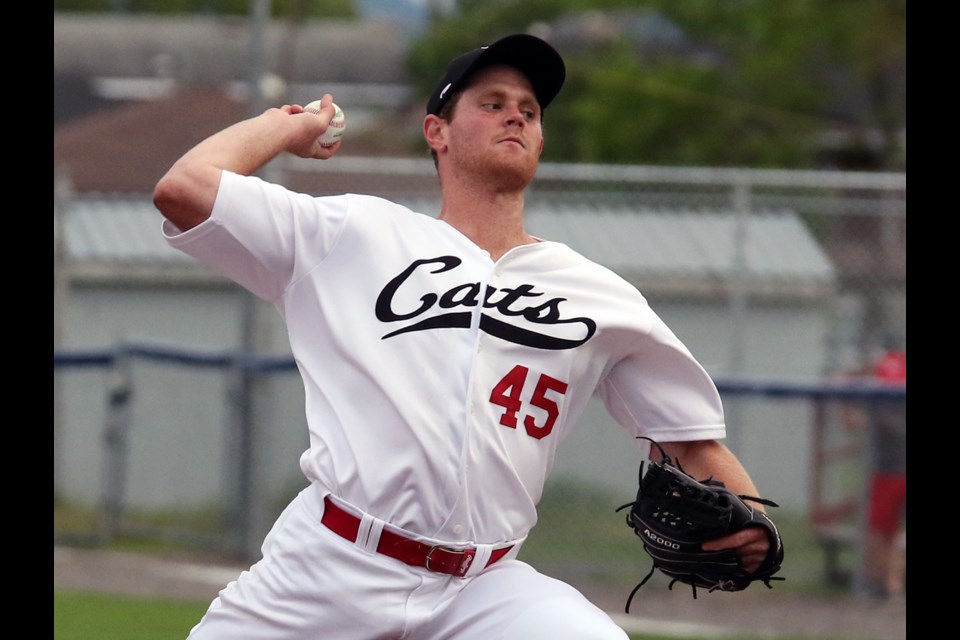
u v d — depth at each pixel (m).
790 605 30.25
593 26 76.88
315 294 13.09
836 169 69.62
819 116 70.94
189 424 34.69
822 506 31.48
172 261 41.47
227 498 33.66
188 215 12.77
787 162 67.38
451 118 13.89
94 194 45.22
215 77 105.94
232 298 42.00
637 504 13.75
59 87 103.62
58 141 71.81
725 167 67.00
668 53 78.00
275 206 12.95
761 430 32.03
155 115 76.88
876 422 30.12
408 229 13.40
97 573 31.33
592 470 33.00
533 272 13.45
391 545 12.76
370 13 129.25
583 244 36.22
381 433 12.73
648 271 35.84
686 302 36.47
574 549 32.94
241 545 32.97
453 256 13.31
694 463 14.34
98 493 36.00
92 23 111.81
